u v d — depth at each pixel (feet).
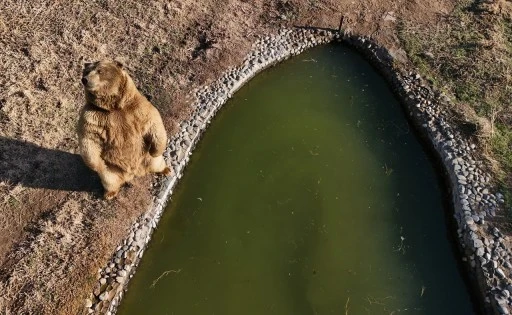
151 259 28.63
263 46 39.09
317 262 28.99
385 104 37.09
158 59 36.58
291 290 27.94
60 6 38.34
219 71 36.65
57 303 24.79
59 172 29.48
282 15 41.32
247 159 33.35
